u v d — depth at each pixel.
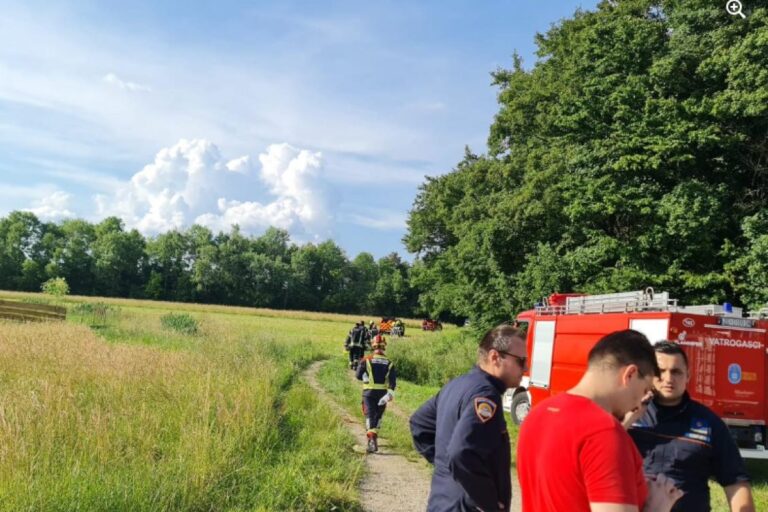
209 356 16.70
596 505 2.22
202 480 6.47
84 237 132.25
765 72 19.41
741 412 9.86
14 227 128.38
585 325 12.06
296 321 71.75
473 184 35.94
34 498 5.38
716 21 22.53
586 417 2.37
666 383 3.75
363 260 143.25
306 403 13.45
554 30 32.78
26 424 7.38
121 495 5.78
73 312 36.62
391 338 35.47
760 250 19.38
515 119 32.66
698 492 3.67
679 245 21.58
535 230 27.95
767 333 10.09
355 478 8.20
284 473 7.50
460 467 3.22
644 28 23.31
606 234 24.36
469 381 3.53
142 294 131.12
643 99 22.25
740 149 22.31
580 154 23.14
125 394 10.34
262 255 137.25
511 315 27.45
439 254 46.75
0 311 30.27
